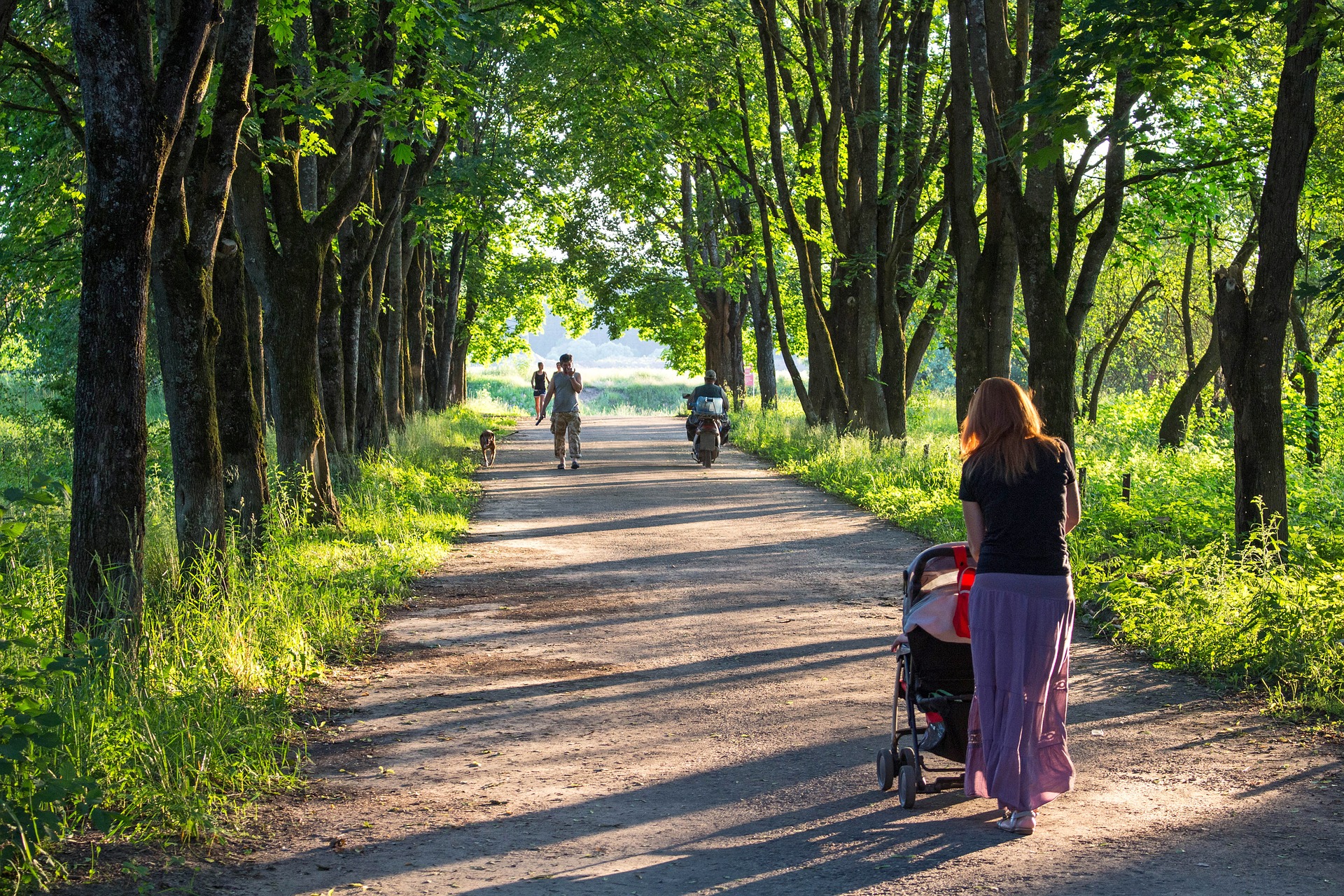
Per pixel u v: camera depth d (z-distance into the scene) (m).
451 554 14.91
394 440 25.50
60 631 7.50
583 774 6.47
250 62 9.59
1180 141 19.34
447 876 4.93
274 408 15.11
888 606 11.40
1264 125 18.84
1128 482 15.41
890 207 27.53
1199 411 30.25
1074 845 5.16
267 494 12.66
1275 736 6.85
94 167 7.19
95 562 7.23
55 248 18.33
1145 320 42.41
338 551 13.02
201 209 9.65
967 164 18.38
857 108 27.48
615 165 34.22
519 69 29.12
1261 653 8.30
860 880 4.82
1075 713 7.52
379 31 15.59
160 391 37.59
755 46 28.53
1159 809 5.64
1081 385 43.47
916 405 49.97
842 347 28.80
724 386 47.50
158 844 5.21
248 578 10.32
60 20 14.84
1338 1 12.76
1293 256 10.83
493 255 49.12
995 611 5.30
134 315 7.27
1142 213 22.39
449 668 9.05
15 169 16.97
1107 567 11.73
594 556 14.76
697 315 49.75
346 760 6.73
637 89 27.30
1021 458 5.41
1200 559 10.44
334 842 5.33
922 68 27.70
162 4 10.95
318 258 15.11
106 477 7.23
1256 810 5.59
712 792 6.10
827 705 7.83
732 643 9.85
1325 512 14.45
